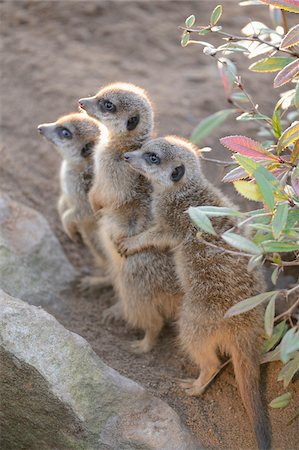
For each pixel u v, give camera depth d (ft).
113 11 23.13
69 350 11.33
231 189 17.37
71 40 21.90
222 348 12.51
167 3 23.61
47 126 15.62
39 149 18.44
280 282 15.21
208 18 22.94
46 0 23.02
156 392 12.73
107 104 14.34
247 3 14.24
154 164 13.48
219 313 12.32
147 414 11.55
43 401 11.14
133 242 13.89
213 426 12.17
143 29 22.61
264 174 10.52
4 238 14.61
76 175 15.76
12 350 10.91
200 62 21.68
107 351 13.84
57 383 11.03
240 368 12.13
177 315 13.92
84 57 21.27
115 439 11.20
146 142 14.11
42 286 14.73
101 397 11.43
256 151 11.34
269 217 10.97
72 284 15.53
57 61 20.90
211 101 19.86
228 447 11.83
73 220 16.07
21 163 17.99
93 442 11.19
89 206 15.85
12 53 20.95
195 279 12.74
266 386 12.50
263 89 20.24
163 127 18.76
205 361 12.64
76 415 11.07
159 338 14.35
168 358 13.85
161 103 19.62
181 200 13.47
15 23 22.21
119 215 14.61
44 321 11.37
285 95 12.85
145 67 21.26
